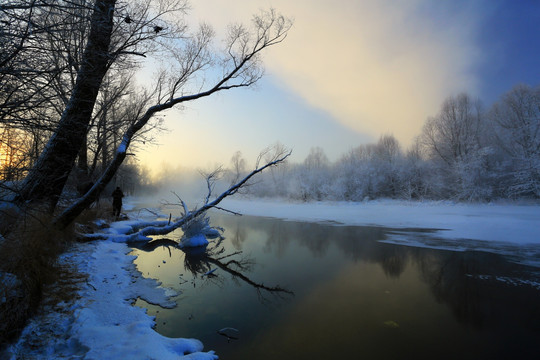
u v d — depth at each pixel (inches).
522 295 245.4
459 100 1405.0
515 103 1256.8
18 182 175.5
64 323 158.7
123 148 281.3
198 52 335.9
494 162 1288.1
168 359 132.5
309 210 1221.7
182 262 355.6
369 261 366.6
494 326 191.5
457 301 234.4
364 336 178.5
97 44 194.2
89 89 211.6
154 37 261.0
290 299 239.9
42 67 133.9
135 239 460.8
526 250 416.8
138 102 422.3
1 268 149.0
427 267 335.9
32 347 134.1
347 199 1654.8
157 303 223.0
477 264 345.1
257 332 181.8
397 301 236.8
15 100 128.3
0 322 128.0
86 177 425.7
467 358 154.3
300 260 373.7
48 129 145.6
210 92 339.6
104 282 241.3
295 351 160.4
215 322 195.2
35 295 167.0
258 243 490.3
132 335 149.6
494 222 694.5
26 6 112.0
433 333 183.6
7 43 118.6
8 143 147.9
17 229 176.1
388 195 1659.7
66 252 296.2
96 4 176.7
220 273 313.0
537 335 179.3
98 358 124.6
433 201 1322.6
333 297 244.8
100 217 538.9
